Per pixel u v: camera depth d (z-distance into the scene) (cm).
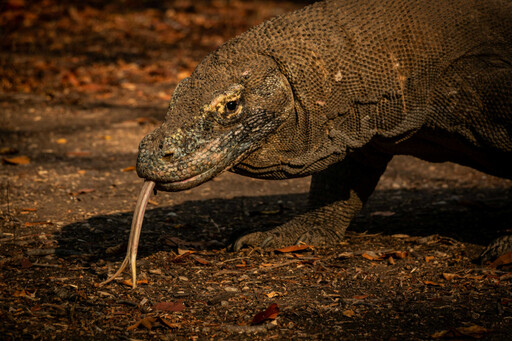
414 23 548
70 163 1019
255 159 540
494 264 600
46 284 546
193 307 507
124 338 448
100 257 625
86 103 1429
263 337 457
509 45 561
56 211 775
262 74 520
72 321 472
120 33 2131
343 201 688
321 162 554
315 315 494
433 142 605
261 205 854
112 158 1057
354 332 464
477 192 931
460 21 557
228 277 577
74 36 2080
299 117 536
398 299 525
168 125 507
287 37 531
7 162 997
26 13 2317
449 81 559
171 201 857
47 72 1653
